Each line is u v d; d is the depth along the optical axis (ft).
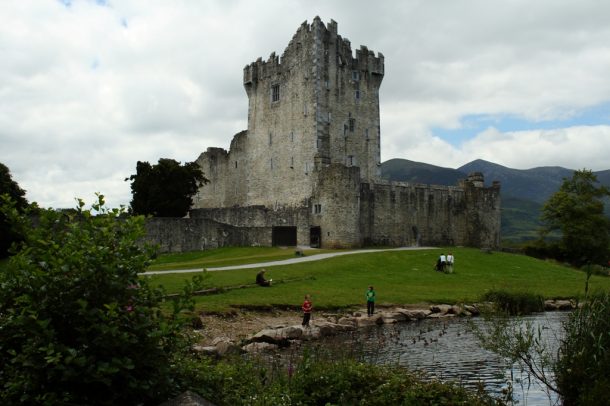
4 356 40.16
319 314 124.77
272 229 245.86
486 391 62.49
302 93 266.36
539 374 75.56
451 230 289.94
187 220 230.48
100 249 41.27
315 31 262.47
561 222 306.55
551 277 202.28
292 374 59.93
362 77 282.15
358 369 55.98
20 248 44.86
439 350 91.86
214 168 323.37
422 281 174.70
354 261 197.36
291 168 268.82
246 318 113.19
